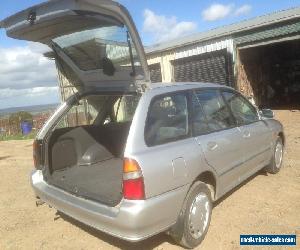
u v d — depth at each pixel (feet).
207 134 13.79
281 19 45.03
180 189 11.75
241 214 15.38
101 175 15.74
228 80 54.44
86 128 17.49
